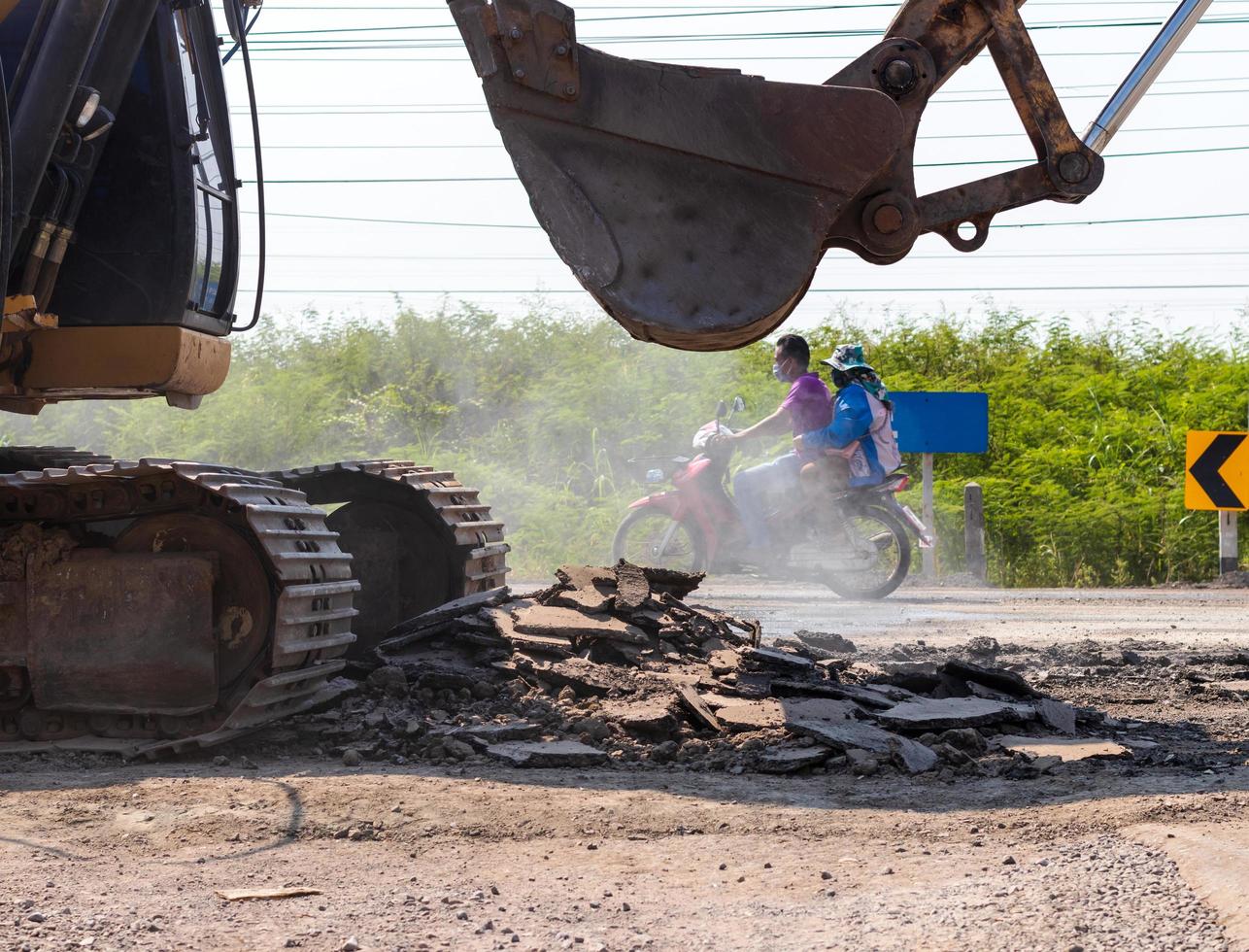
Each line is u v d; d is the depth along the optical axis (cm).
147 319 580
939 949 276
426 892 329
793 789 446
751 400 2038
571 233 444
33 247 547
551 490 1997
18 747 514
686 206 445
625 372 2327
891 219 459
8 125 492
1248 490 1502
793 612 1075
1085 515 1630
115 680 517
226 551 520
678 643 626
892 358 2142
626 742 512
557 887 334
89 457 732
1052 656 776
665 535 1200
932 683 605
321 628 529
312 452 2228
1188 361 2114
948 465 1858
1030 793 433
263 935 293
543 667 580
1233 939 274
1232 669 714
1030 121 469
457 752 495
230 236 639
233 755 509
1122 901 301
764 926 299
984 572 1530
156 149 582
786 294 441
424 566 712
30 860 357
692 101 442
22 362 574
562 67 440
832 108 442
